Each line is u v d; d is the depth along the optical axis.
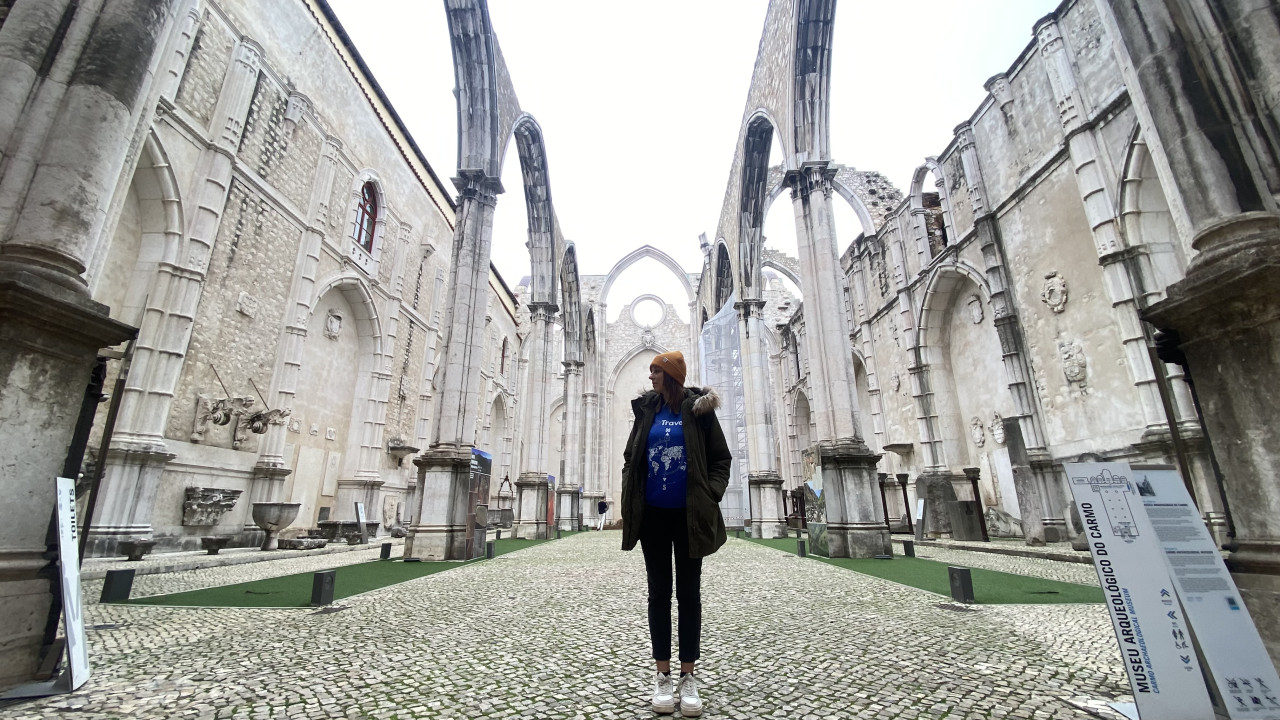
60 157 2.46
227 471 11.64
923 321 17.77
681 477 2.47
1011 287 13.91
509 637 3.55
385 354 18.62
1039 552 9.07
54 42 2.64
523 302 38.41
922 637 3.52
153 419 9.52
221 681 2.59
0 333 2.15
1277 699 1.81
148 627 3.85
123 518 8.96
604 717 2.16
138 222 10.02
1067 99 11.49
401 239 19.91
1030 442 12.91
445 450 9.11
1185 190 2.36
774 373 32.84
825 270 10.47
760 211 17.80
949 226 16.36
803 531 20.25
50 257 2.35
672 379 2.68
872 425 21.31
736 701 2.35
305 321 14.14
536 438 17.45
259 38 12.74
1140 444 9.95
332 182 15.41
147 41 2.91
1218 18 2.43
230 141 11.36
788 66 11.66
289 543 12.16
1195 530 2.08
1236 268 1.93
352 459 17.20
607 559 9.17
